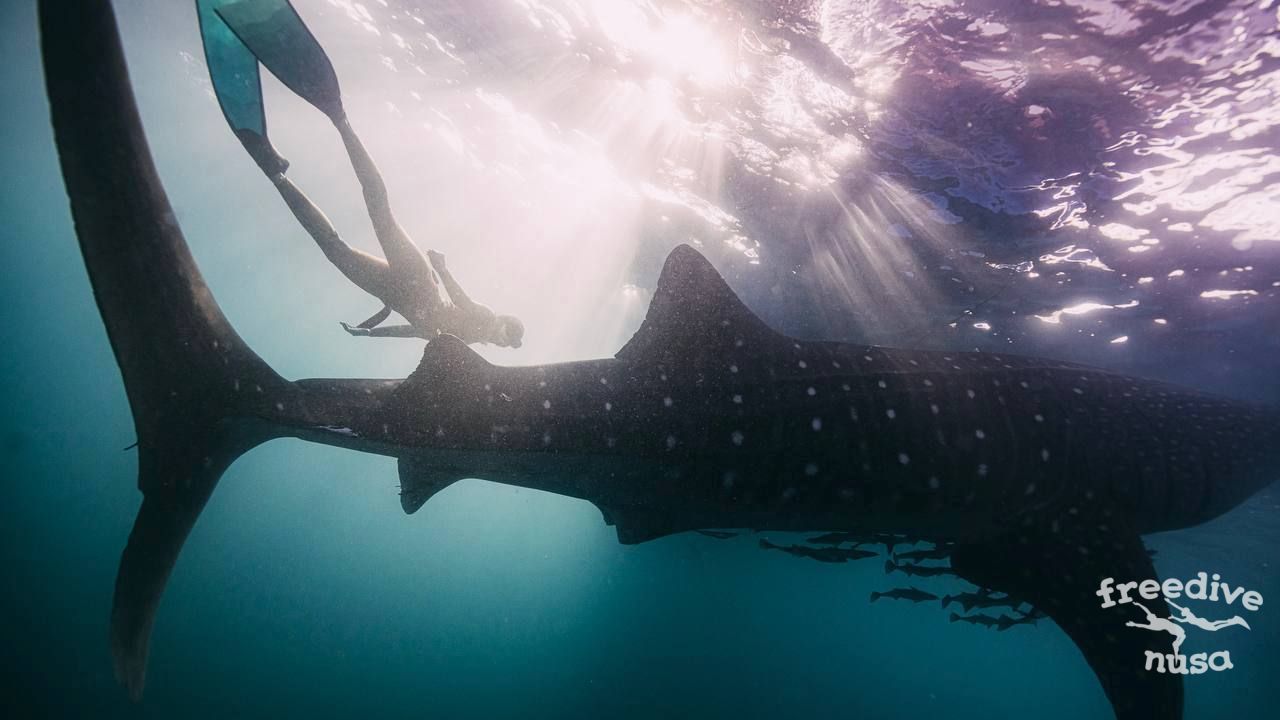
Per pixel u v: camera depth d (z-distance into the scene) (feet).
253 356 12.17
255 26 12.21
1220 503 16.19
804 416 12.57
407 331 16.61
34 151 81.56
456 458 12.51
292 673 88.89
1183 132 24.76
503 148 43.98
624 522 13.41
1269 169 25.41
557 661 142.20
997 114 25.98
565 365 12.73
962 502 13.53
